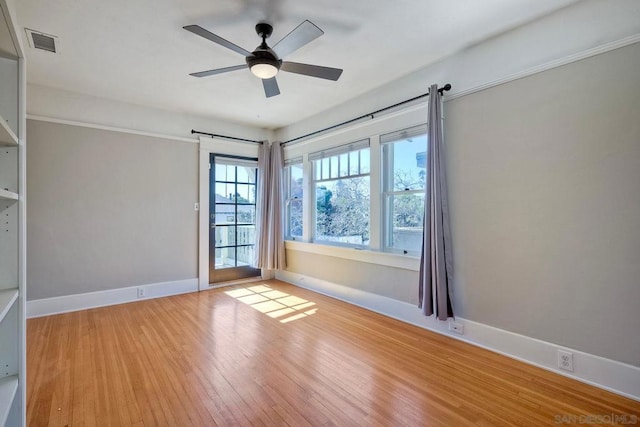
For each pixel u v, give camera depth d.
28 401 1.87
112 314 3.40
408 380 2.11
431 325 2.97
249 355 2.47
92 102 3.63
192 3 2.03
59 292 3.44
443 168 2.76
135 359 2.39
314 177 4.46
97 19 2.19
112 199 3.75
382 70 3.04
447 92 2.80
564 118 2.14
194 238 4.38
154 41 2.49
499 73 2.46
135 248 3.91
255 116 4.43
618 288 1.94
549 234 2.22
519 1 2.05
